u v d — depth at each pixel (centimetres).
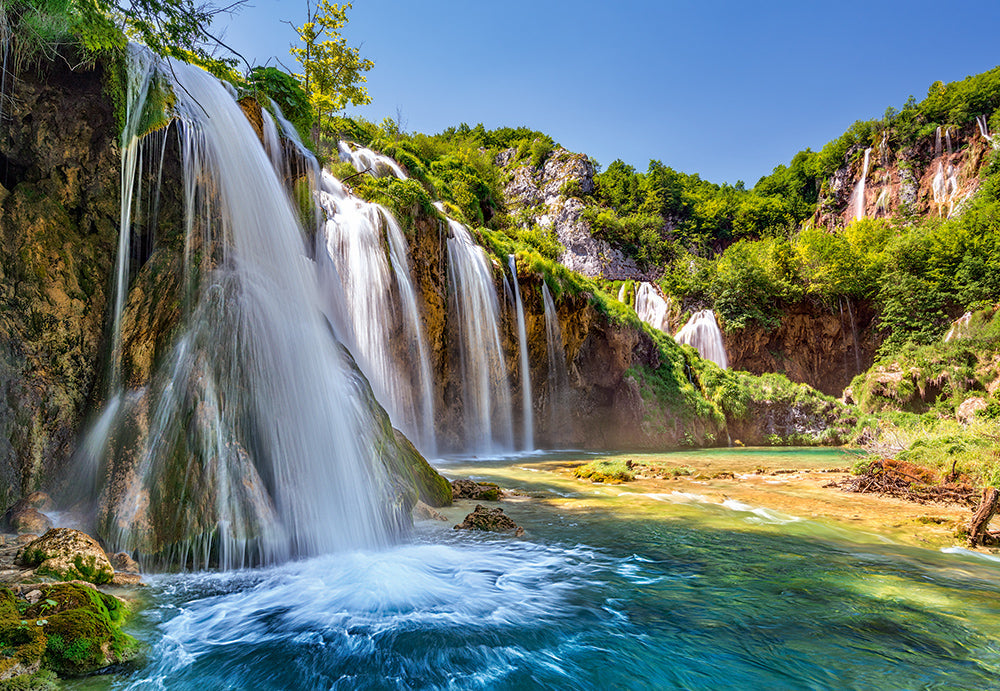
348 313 1634
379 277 1778
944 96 6925
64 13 675
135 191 794
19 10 675
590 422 2911
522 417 2530
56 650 336
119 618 420
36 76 726
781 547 675
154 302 712
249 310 721
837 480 1291
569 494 1070
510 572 575
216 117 905
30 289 696
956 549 670
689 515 863
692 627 441
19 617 348
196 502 561
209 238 804
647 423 2888
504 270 2459
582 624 445
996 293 3909
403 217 1995
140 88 794
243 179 916
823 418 3183
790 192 8694
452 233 2186
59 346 707
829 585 535
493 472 1477
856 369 4506
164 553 539
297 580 536
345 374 827
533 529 764
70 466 671
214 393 627
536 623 448
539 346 2600
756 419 3238
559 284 2638
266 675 359
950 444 1143
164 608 456
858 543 695
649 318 4875
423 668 373
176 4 689
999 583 544
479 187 3841
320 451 701
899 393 3497
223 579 531
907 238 4628
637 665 379
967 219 4653
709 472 1471
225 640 406
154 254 765
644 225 6391
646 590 523
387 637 418
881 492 1066
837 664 378
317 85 2320
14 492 625
